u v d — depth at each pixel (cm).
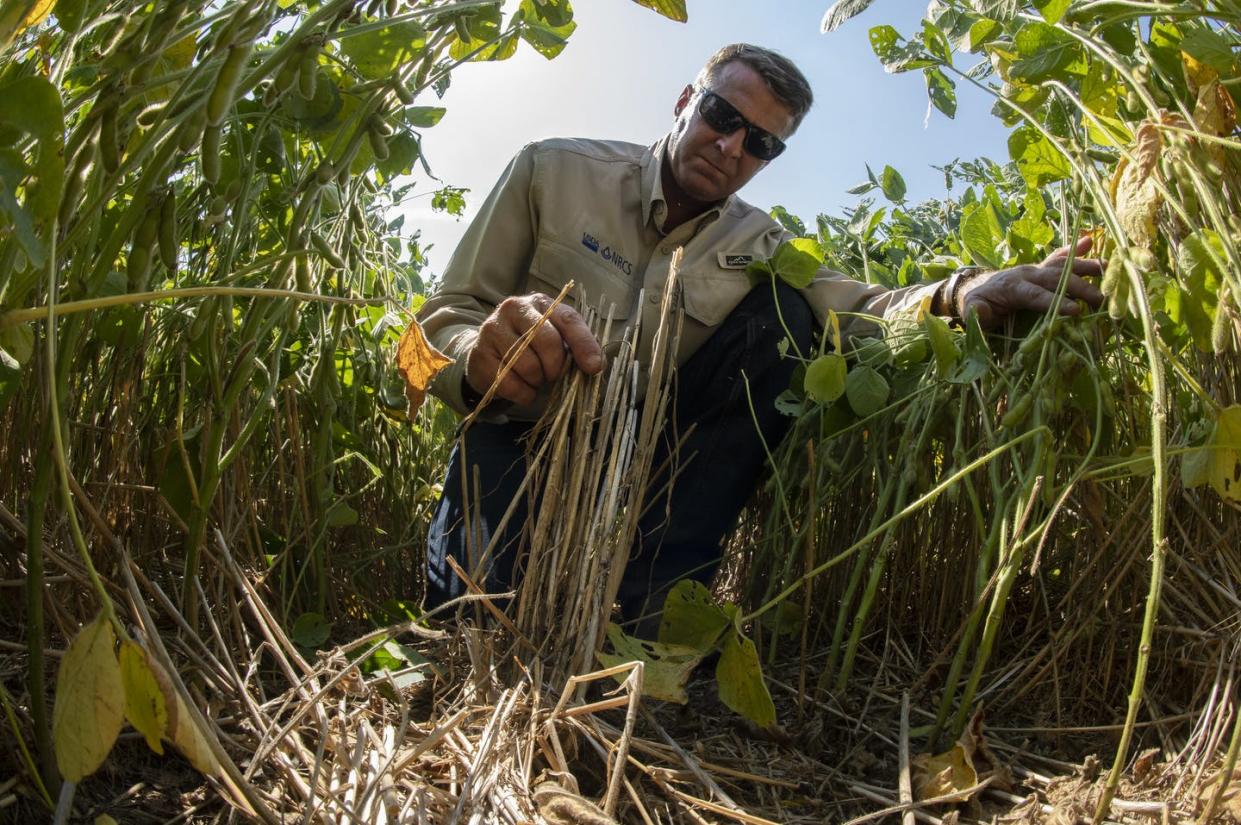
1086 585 139
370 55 110
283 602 145
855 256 293
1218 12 116
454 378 149
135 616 94
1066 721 131
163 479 122
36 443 127
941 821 102
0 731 91
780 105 182
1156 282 113
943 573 156
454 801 88
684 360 183
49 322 65
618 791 97
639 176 192
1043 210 162
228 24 79
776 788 114
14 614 118
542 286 186
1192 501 130
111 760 96
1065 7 123
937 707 138
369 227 212
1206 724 108
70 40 83
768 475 178
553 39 122
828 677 139
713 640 120
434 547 172
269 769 97
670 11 115
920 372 155
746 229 194
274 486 168
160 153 88
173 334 150
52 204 66
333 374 156
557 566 120
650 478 167
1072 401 135
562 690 114
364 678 121
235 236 112
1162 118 110
